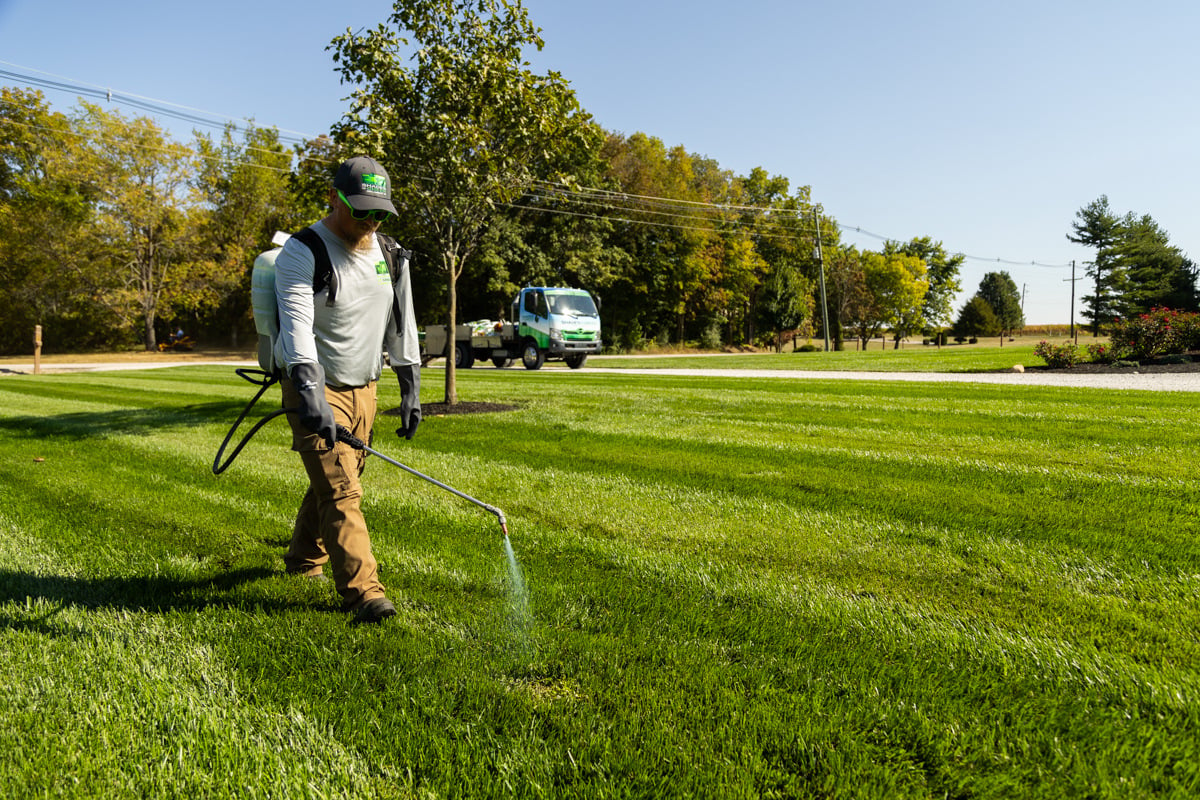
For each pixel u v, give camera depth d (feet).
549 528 13.99
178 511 15.75
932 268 259.39
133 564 12.30
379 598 9.83
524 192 32.50
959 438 22.68
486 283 134.72
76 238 129.29
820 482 17.17
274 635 9.32
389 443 24.43
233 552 12.92
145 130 130.41
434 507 15.64
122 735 7.11
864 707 7.29
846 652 8.50
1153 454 19.34
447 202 30.71
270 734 7.07
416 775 6.43
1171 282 231.71
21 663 8.66
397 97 28.68
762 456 20.51
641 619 9.59
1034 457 19.52
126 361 112.57
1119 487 15.89
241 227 150.61
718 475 18.28
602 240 149.59
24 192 133.18
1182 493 15.26
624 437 24.14
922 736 6.77
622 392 39.50
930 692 7.55
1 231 128.47
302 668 8.46
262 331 10.23
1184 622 9.20
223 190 153.48
